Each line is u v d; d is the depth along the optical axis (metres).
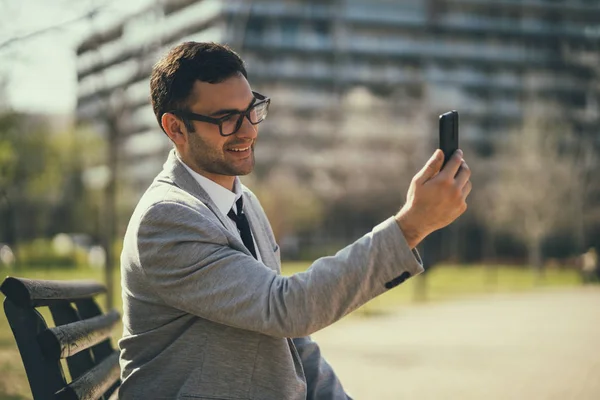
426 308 20.48
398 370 8.89
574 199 54.47
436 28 87.69
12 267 27.03
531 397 7.06
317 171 57.69
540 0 88.69
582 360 9.69
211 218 1.96
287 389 1.97
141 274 1.92
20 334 1.78
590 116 61.75
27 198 38.34
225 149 2.02
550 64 86.81
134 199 37.88
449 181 1.73
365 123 54.94
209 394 1.90
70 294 2.18
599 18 90.25
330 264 1.77
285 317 1.76
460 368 9.03
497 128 86.00
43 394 1.77
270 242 2.32
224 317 1.82
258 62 74.81
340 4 86.31
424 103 55.34
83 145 29.58
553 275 51.84
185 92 1.99
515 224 56.34
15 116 11.41
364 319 16.80
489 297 25.78
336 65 85.38
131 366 1.99
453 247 68.50
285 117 66.75
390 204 54.53
